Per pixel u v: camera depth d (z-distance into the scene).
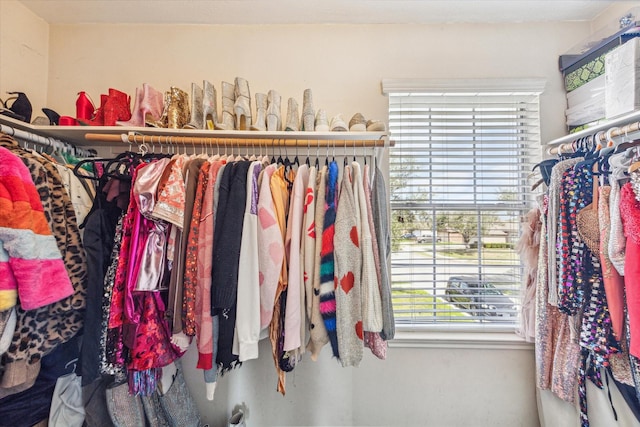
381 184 1.07
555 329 1.09
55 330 0.86
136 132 1.09
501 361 1.30
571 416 1.04
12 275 0.70
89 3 1.23
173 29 1.37
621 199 0.80
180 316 0.86
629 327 0.78
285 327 0.92
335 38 1.36
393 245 1.37
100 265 0.90
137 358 0.87
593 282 0.90
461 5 1.24
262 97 1.16
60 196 0.90
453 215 1.36
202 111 1.16
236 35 1.37
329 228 0.94
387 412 1.32
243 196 0.90
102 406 1.08
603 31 1.13
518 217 1.36
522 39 1.35
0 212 0.69
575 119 1.25
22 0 1.20
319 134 1.09
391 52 1.36
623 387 0.89
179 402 1.17
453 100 1.37
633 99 0.86
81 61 1.36
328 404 1.31
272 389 1.31
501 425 1.30
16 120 0.98
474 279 1.36
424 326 1.35
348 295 0.92
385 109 1.35
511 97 1.36
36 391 0.97
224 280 0.83
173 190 0.88
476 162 1.36
